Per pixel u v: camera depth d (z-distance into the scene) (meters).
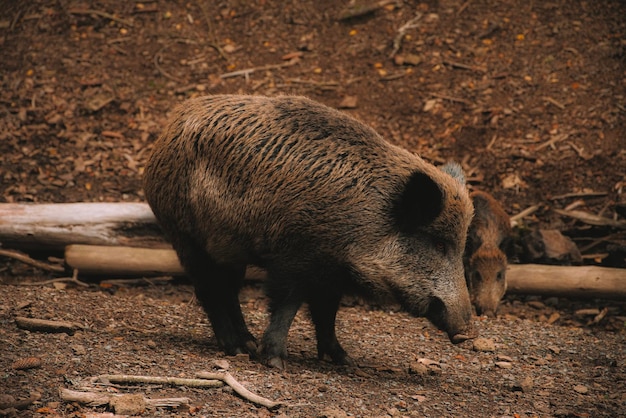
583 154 15.88
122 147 16.19
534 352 10.38
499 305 12.77
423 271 8.55
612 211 14.74
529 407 8.20
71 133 16.44
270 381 8.06
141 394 7.02
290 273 8.66
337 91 17.50
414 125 16.70
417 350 10.23
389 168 8.58
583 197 15.11
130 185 15.20
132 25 19.36
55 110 17.00
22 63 18.25
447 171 9.49
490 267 12.14
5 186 14.90
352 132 8.75
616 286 12.27
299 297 8.77
